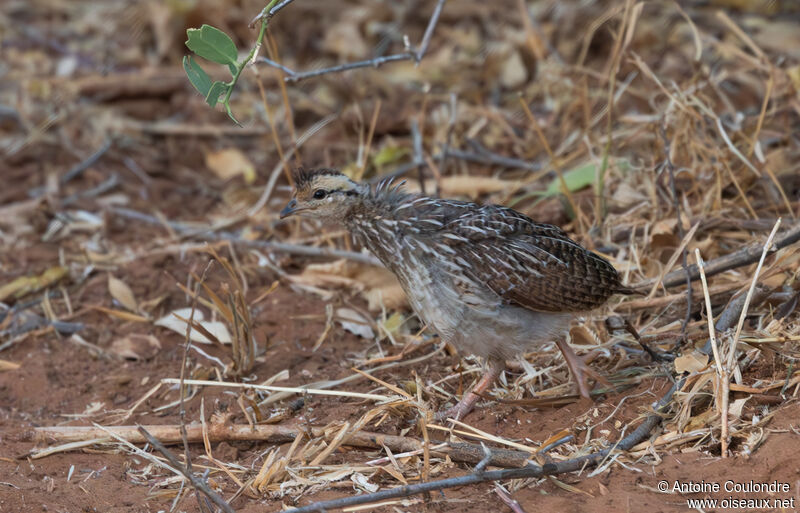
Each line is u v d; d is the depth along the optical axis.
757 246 9.71
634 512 7.04
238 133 15.55
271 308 11.36
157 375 10.22
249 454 8.63
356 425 8.33
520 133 14.67
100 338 11.00
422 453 8.08
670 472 7.48
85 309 11.57
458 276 8.37
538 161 13.88
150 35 18.00
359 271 11.66
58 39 18.50
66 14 19.66
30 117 15.91
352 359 10.32
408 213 8.74
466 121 14.88
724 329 9.12
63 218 13.45
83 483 8.14
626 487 7.41
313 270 11.80
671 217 11.52
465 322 8.51
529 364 9.41
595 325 9.95
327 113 15.46
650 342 9.66
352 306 11.38
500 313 8.47
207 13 17.17
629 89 12.57
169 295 11.68
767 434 7.68
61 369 10.45
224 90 7.47
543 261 8.48
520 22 17.27
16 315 11.50
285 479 7.98
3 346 10.88
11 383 10.14
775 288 9.48
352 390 9.59
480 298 8.41
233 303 9.77
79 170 14.83
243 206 13.73
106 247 12.94
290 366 10.22
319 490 7.84
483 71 16.03
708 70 13.83
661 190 11.96
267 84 16.20
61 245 13.07
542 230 8.80
